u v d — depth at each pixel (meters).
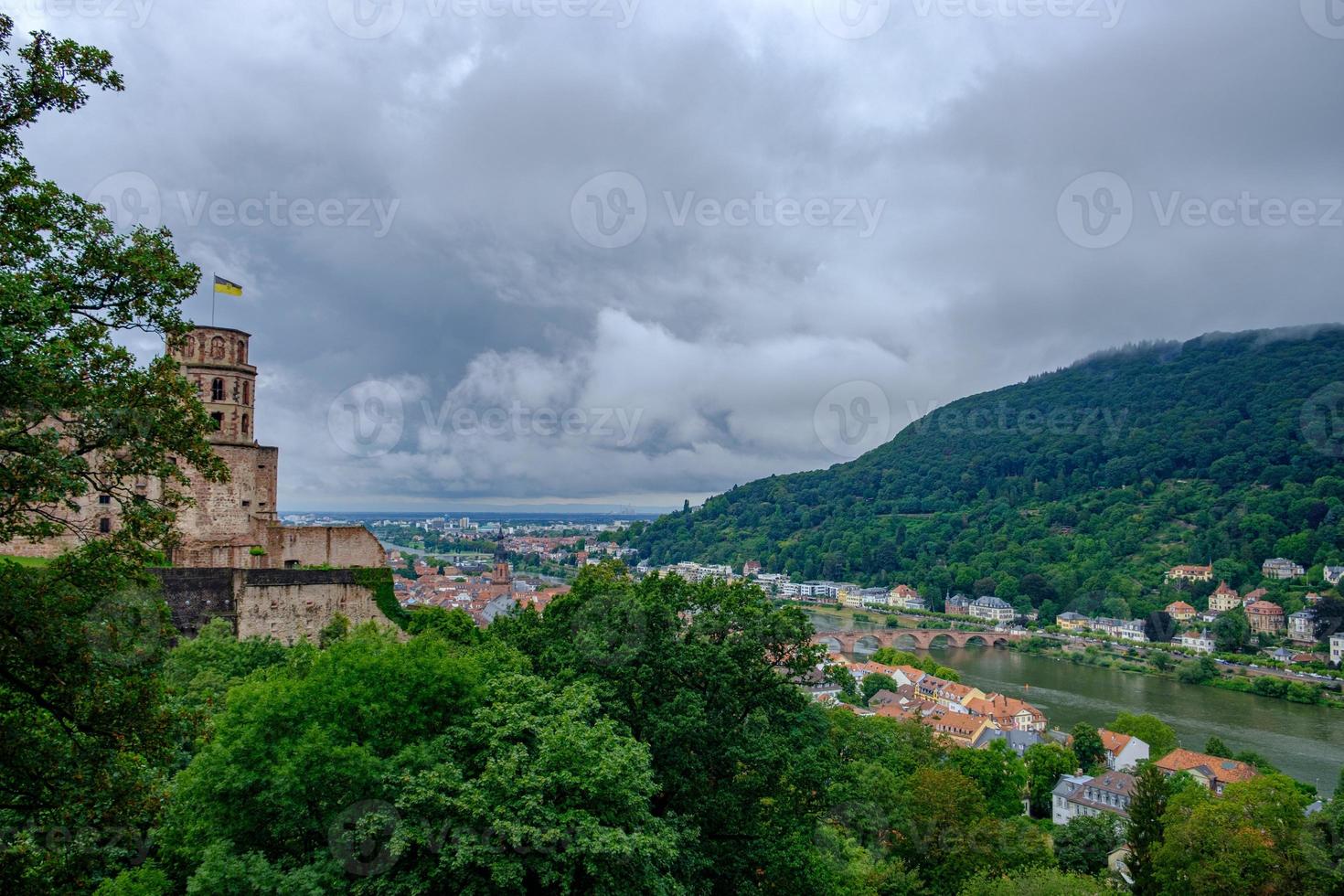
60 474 22.14
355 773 31.75
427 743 34.66
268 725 33.88
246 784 31.88
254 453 84.81
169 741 26.03
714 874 43.25
